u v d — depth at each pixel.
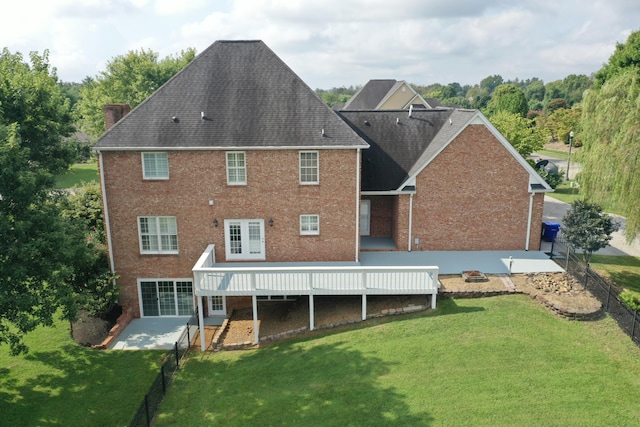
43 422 16.06
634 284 24.92
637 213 23.11
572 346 16.92
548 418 13.32
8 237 15.73
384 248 26.47
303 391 15.91
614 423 12.99
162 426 15.00
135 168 22.88
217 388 17.11
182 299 24.61
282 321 22.38
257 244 24.17
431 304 20.67
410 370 16.17
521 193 25.50
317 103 23.70
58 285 17.06
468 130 24.66
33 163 27.28
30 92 26.05
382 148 27.84
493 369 15.79
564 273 22.97
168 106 23.47
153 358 20.17
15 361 19.81
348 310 21.62
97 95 70.88
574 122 85.00
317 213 23.73
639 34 45.50
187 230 23.73
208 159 22.81
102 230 27.16
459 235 26.14
